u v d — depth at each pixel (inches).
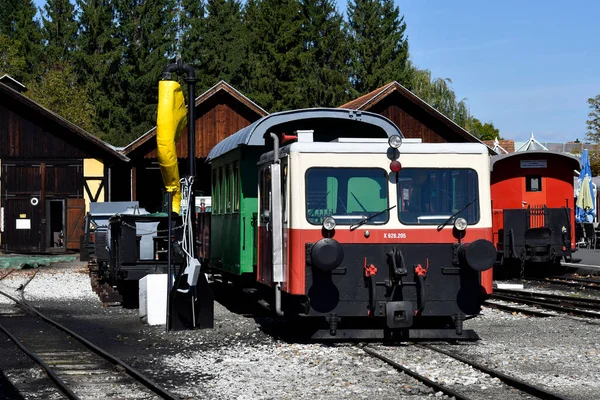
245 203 603.5
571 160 1055.0
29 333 553.3
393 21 2719.0
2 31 2908.5
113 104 2628.0
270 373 393.7
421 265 468.1
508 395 338.3
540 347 462.6
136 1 2760.8
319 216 465.4
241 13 2923.2
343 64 2694.4
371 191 470.9
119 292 743.7
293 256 463.2
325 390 352.5
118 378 388.8
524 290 838.5
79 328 581.3
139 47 2696.9
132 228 685.9
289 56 2593.5
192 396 342.6
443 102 2642.7
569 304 694.5
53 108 2374.5
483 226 475.8
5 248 1596.9
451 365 402.3
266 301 544.7
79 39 2716.5
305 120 589.9
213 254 737.0
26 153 1603.1
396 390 350.3
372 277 458.3
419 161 475.2
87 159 1606.8
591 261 1138.7
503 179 1066.7
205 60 2687.0
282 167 491.2
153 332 552.4
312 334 493.0
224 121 1595.7
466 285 470.6
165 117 567.2
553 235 995.9
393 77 2645.2
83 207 1601.9
